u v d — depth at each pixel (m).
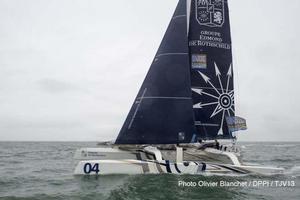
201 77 13.84
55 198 8.64
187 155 12.15
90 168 10.52
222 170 11.02
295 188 10.03
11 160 20.83
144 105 11.98
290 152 38.28
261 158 24.23
